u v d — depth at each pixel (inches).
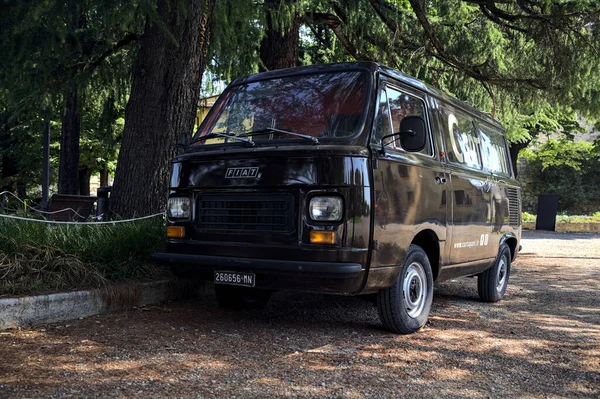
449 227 237.1
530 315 263.7
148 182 298.8
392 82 219.6
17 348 173.2
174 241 214.2
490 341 210.4
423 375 166.4
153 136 300.0
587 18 425.7
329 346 193.0
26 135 837.2
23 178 939.3
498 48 490.3
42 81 360.8
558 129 1189.7
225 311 241.4
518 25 462.3
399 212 201.8
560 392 157.9
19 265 216.7
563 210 1375.5
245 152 200.5
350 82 214.1
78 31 346.6
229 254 200.5
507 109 562.6
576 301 305.6
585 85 476.7
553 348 203.8
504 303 297.0
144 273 253.4
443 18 512.1
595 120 541.6
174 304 249.4
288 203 191.3
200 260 203.0
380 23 479.5
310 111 212.4
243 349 184.5
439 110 246.8
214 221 206.5
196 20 303.7
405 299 211.9
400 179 203.9
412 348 195.3
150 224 277.1
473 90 554.9
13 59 309.3
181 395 140.6
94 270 233.6
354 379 159.5
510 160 341.7
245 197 199.5
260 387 149.3
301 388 150.1
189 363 166.7
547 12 434.9
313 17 469.4
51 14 269.9
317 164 187.0
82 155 838.5
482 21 490.3
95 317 216.5
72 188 625.3
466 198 253.9
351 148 188.1
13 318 195.2
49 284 217.0
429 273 224.1
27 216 274.1
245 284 198.2
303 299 277.0
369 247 188.1
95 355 169.9
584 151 1353.3
